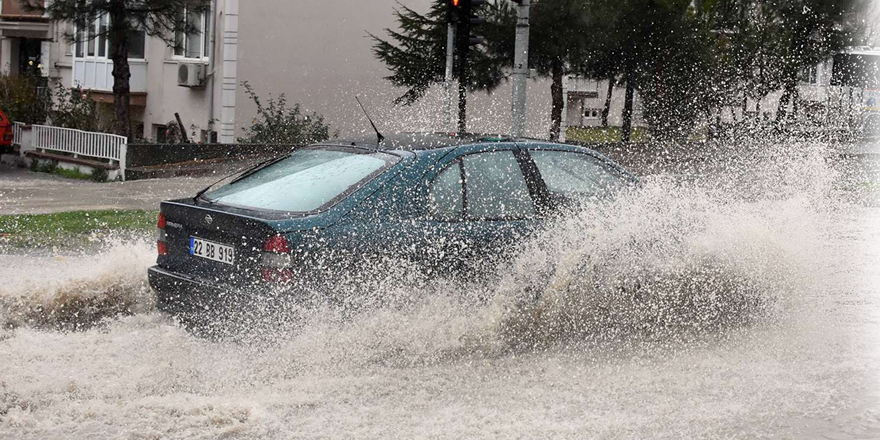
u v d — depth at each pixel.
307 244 7.05
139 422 5.93
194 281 7.57
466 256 7.59
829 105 33.53
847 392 6.99
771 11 32.50
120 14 28.53
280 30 31.73
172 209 7.92
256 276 7.09
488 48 29.62
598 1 29.34
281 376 6.96
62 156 28.67
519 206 7.98
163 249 8.06
